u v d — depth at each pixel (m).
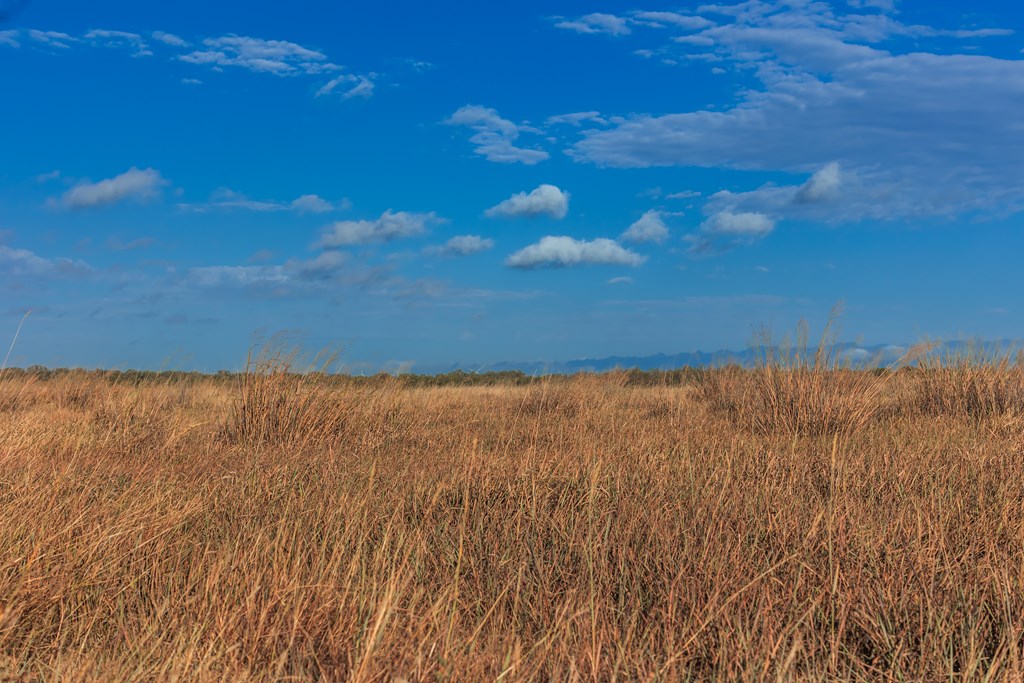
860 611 3.57
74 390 12.12
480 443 8.29
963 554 4.19
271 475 6.29
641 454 7.07
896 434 8.80
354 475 6.55
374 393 10.43
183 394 12.72
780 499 5.41
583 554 4.25
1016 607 3.51
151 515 4.61
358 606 3.48
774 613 3.47
